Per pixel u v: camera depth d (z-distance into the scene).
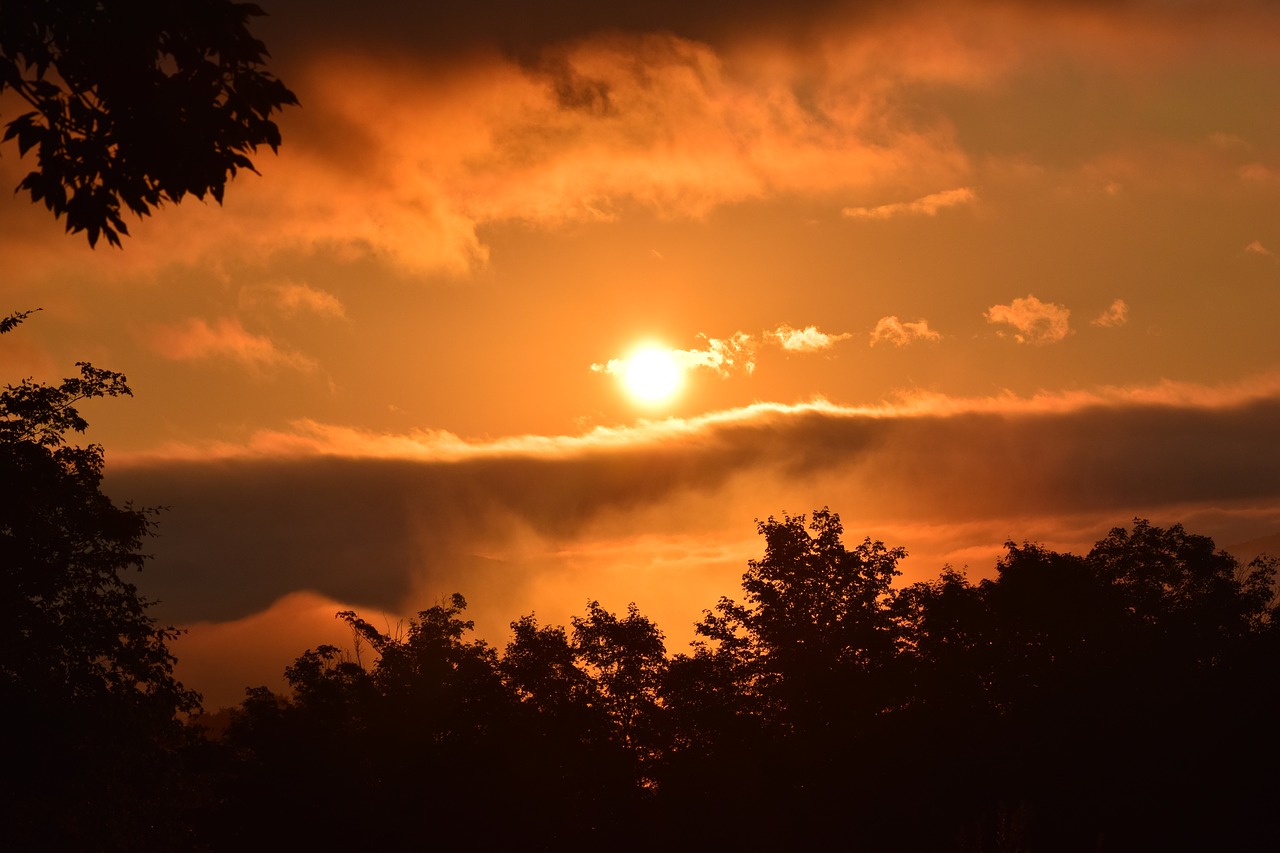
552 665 139.25
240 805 127.31
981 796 126.56
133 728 70.00
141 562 74.06
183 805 74.31
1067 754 128.88
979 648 140.50
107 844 66.88
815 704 132.62
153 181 27.12
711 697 133.75
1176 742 128.88
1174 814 124.69
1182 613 146.62
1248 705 130.38
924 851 122.56
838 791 125.69
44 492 69.50
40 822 63.28
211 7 26.08
